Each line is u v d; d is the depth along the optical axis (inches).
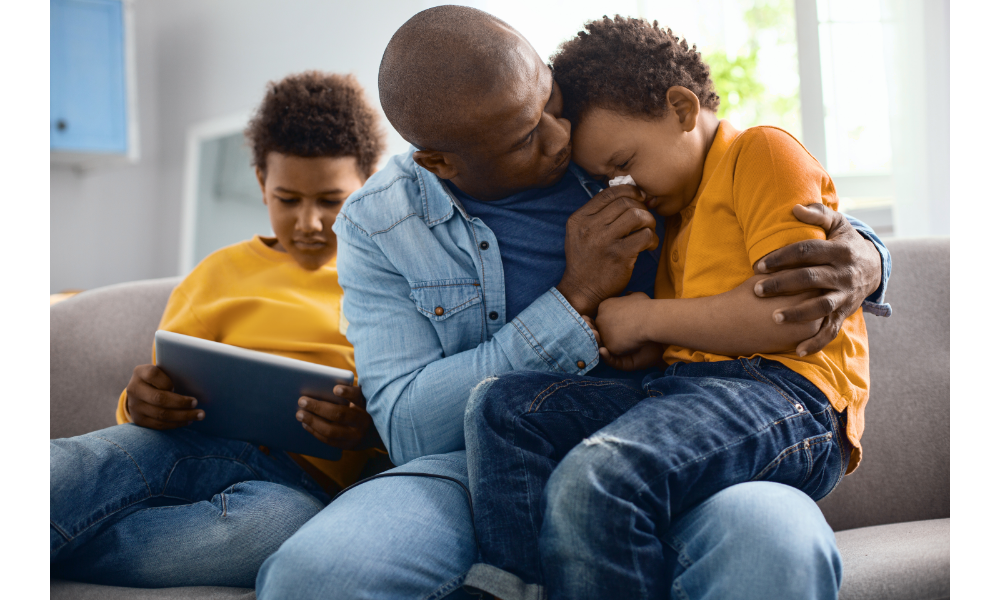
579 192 39.0
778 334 29.9
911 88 73.1
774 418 29.4
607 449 27.5
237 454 42.6
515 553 28.4
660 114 34.3
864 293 30.9
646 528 26.8
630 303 34.4
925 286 49.0
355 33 94.0
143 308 55.6
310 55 103.0
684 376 33.2
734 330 30.7
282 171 48.6
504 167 33.9
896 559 29.9
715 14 92.7
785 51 91.4
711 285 33.4
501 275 37.6
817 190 31.9
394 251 37.4
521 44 31.7
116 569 34.8
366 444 42.9
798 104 85.4
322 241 49.6
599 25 36.8
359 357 37.9
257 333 48.1
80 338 52.9
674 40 36.9
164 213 135.6
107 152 119.6
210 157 123.5
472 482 30.8
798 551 24.9
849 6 81.7
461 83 30.3
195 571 34.8
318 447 41.5
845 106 81.8
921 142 72.6
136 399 40.0
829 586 25.2
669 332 32.5
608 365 36.6
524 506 29.2
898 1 73.7
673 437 27.8
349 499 31.1
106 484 36.4
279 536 35.6
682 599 26.6
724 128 36.7
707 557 26.0
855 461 32.4
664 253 39.0
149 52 138.2
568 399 32.3
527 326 34.9
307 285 50.5
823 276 29.0
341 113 49.6
